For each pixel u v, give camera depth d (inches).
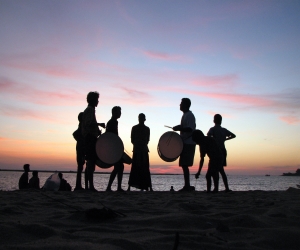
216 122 301.0
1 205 149.5
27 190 287.0
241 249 78.2
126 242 79.0
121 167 287.4
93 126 267.0
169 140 291.3
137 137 294.2
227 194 248.5
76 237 87.1
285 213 125.0
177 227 101.6
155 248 77.5
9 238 84.8
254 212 130.3
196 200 188.1
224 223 105.0
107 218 112.7
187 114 293.0
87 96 273.6
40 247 74.4
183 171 291.6
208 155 278.7
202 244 80.6
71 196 212.7
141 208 147.7
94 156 270.1
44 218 116.6
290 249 82.1
